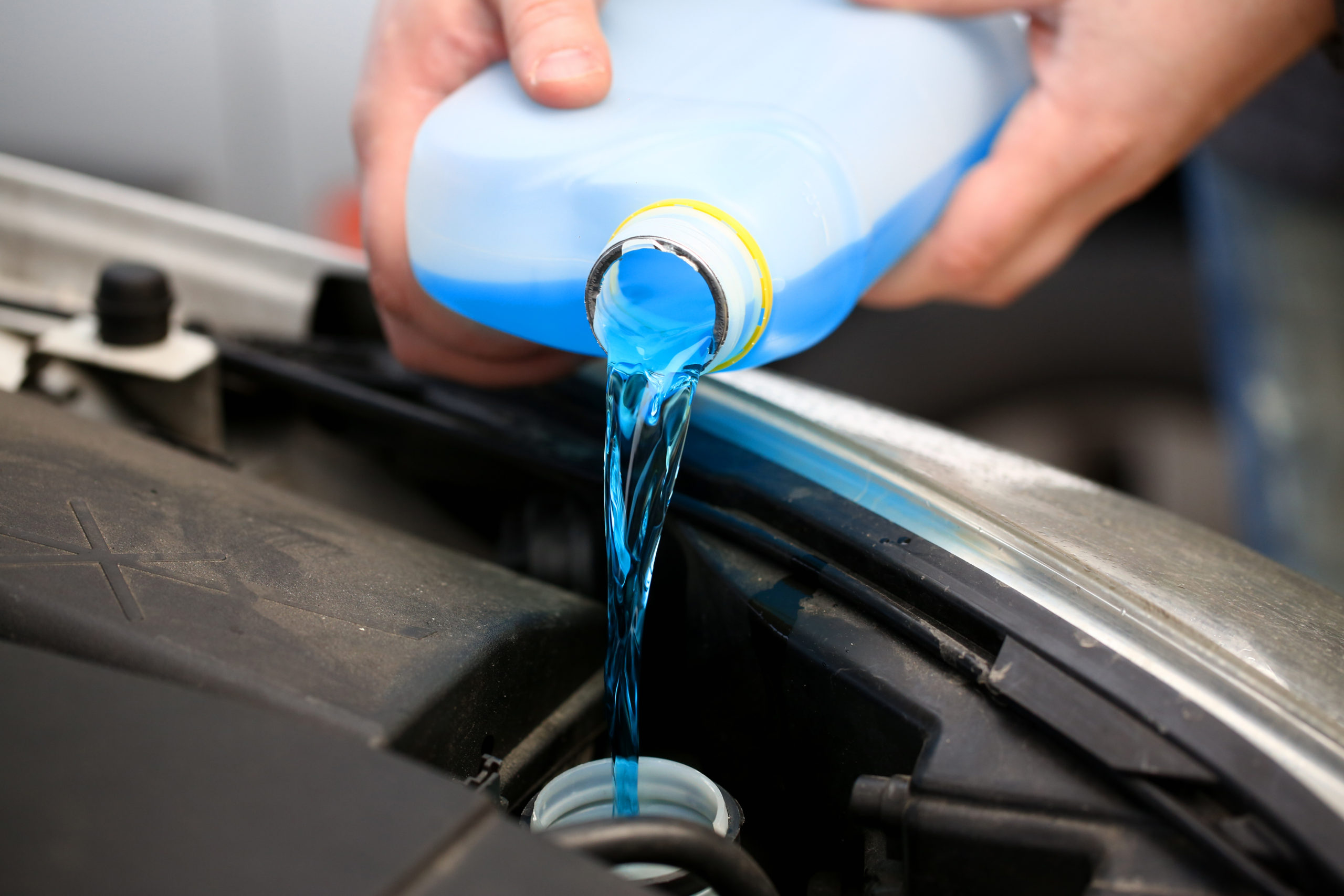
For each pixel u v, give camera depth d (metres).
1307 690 0.46
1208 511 1.73
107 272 0.80
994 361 1.73
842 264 0.58
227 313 0.99
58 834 0.30
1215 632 0.50
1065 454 1.75
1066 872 0.39
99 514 0.52
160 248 0.98
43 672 0.36
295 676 0.44
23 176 0.96
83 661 0.39
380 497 0.80
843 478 0.60
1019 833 0.40
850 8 0.67
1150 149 0.80
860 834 0.49
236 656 0.44
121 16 1.82
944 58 0.68
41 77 1.81
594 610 0.59
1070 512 0.62
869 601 0.51
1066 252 0.87
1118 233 1.69
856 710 0.48
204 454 0.76
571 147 0.55
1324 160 1.16
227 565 0.50
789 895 0.53
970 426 1.75
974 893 0.41
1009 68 0.76
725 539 0.58
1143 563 0.56
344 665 0.45
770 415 0.68
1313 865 0.36
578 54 0.57
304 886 0.30
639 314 0.53
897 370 1.74
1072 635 0.45
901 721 0.46
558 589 0.60
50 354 0.80
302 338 0.97
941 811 0.41
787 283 0.54
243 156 1.94
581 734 0.55
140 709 0.35
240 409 0.86
